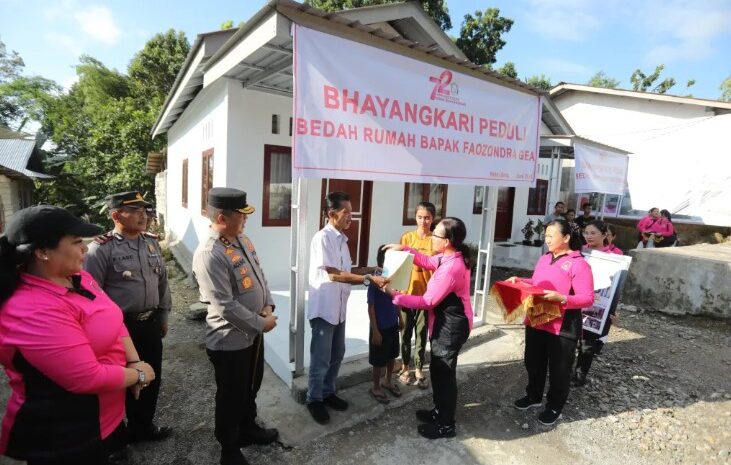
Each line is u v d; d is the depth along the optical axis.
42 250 1.35
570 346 2.84
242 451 2.50
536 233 11.53
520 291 2.83
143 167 17.02
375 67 2.88
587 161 7.60
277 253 5.48
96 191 18.27
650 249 5.99
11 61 33.66
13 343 1.29
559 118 8.48
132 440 2.52
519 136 4.14
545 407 3.09
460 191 7.76
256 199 5.21
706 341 4.58
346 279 2.65
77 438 1.43
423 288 3.31
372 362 3.01
